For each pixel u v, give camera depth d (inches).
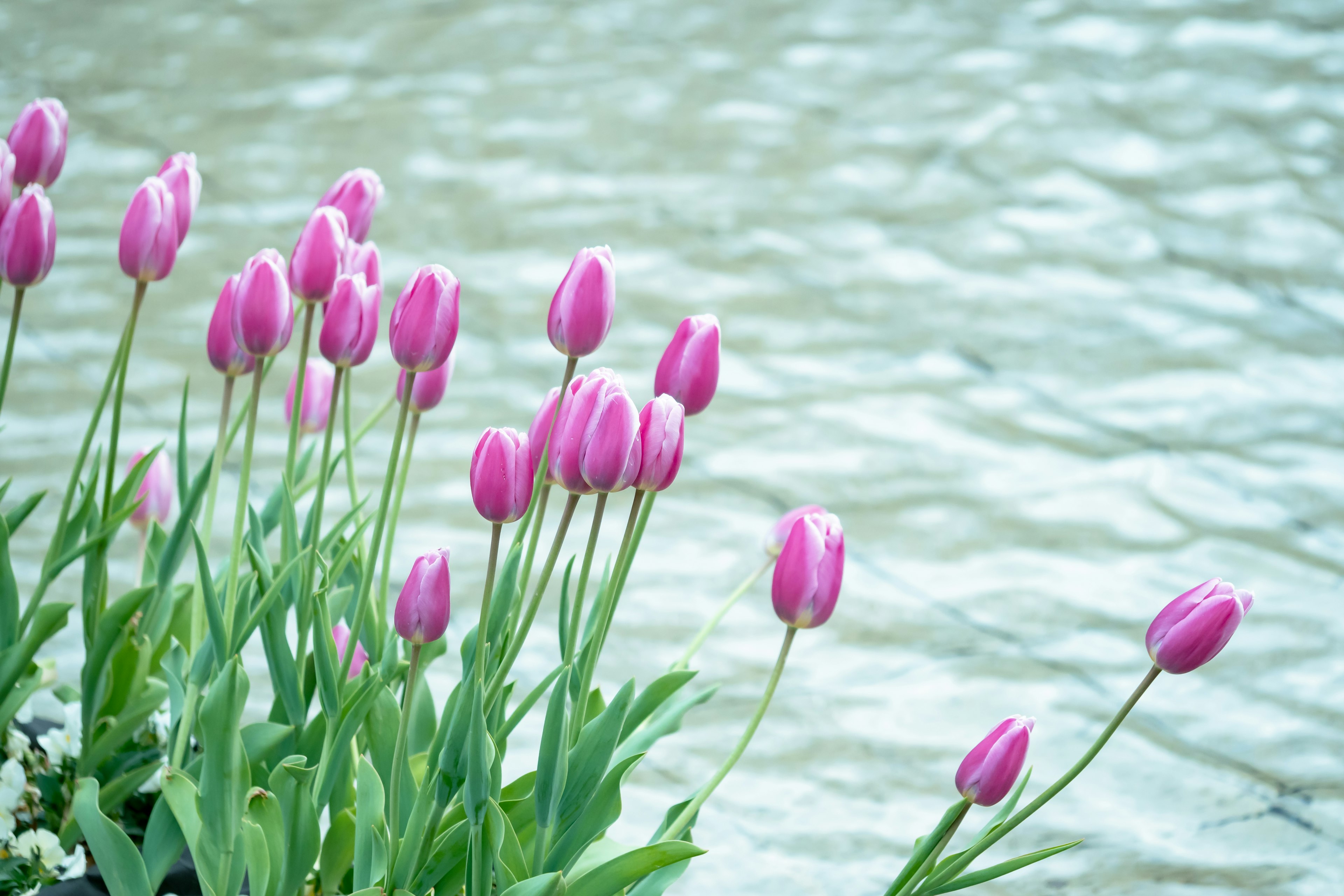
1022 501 237.1
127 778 139.1
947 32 472.7
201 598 136.3
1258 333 302.8
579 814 132.5
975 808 164.1
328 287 133.5
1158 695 187.3
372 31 449.4
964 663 192.2
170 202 134.9
